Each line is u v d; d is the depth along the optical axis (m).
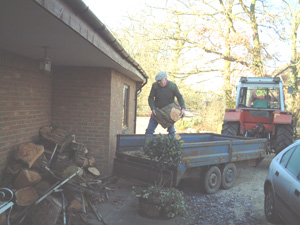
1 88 4.43
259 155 7.10
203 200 5.56
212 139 8.46
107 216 4.54
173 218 4.61
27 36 3.71
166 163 4.69
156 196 4.50
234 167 6.53
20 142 5.04
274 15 15.95
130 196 5.54
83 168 5.98
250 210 5.13
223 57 16.72
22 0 2.42
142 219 4.51
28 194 3.95
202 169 5.86
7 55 4.57
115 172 6.02
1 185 4.24
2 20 3.03
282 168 4.32
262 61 16.02
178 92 5.76
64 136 5.79
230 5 17.39
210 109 20.66
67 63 6.18
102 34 4.09
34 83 5.62
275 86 9.15
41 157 4.76
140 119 28.05
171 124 5.68
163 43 20.48
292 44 16.75
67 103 6.63
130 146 6.51
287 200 3.76
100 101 6.61
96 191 5.35
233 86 17.27
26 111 5.28
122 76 8.00
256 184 6.89
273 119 8.27
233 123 8.87
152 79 24.25
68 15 2.99
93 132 6.63
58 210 3.76
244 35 15.98
